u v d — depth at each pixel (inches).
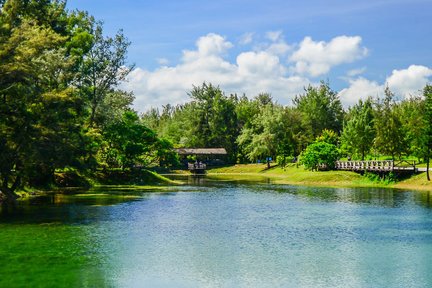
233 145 6653.5
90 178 3073.3
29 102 1733.5
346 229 1349.7
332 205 1943.9
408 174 3088.1
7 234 1243.8
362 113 4379.9
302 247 1111.6
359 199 2188.7
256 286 818.8
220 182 3663.9
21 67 1594.5
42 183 2610.7
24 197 2194.9
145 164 3678.6
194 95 6717.5
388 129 3447.3
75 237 1208.8
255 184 3378.4
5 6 1932.8
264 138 5575.8
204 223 1453.0
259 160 6092.5
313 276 876.0
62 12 2829.7
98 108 3129.9
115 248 1085.8
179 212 1704.0
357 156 4451.3
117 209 1775.3
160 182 3412.9
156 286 814.5
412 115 3695.9
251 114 7003.0
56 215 1594.5
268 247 1109.1
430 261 984.9
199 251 1063.0
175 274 883.4
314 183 3393.2
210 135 6614.2
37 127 1739.7
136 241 1167.6
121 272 892.0
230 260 986.7
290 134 5782.5
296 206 1910.7
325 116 6166.3
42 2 2527.1
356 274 888.9
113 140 3233.3
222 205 1945.1
